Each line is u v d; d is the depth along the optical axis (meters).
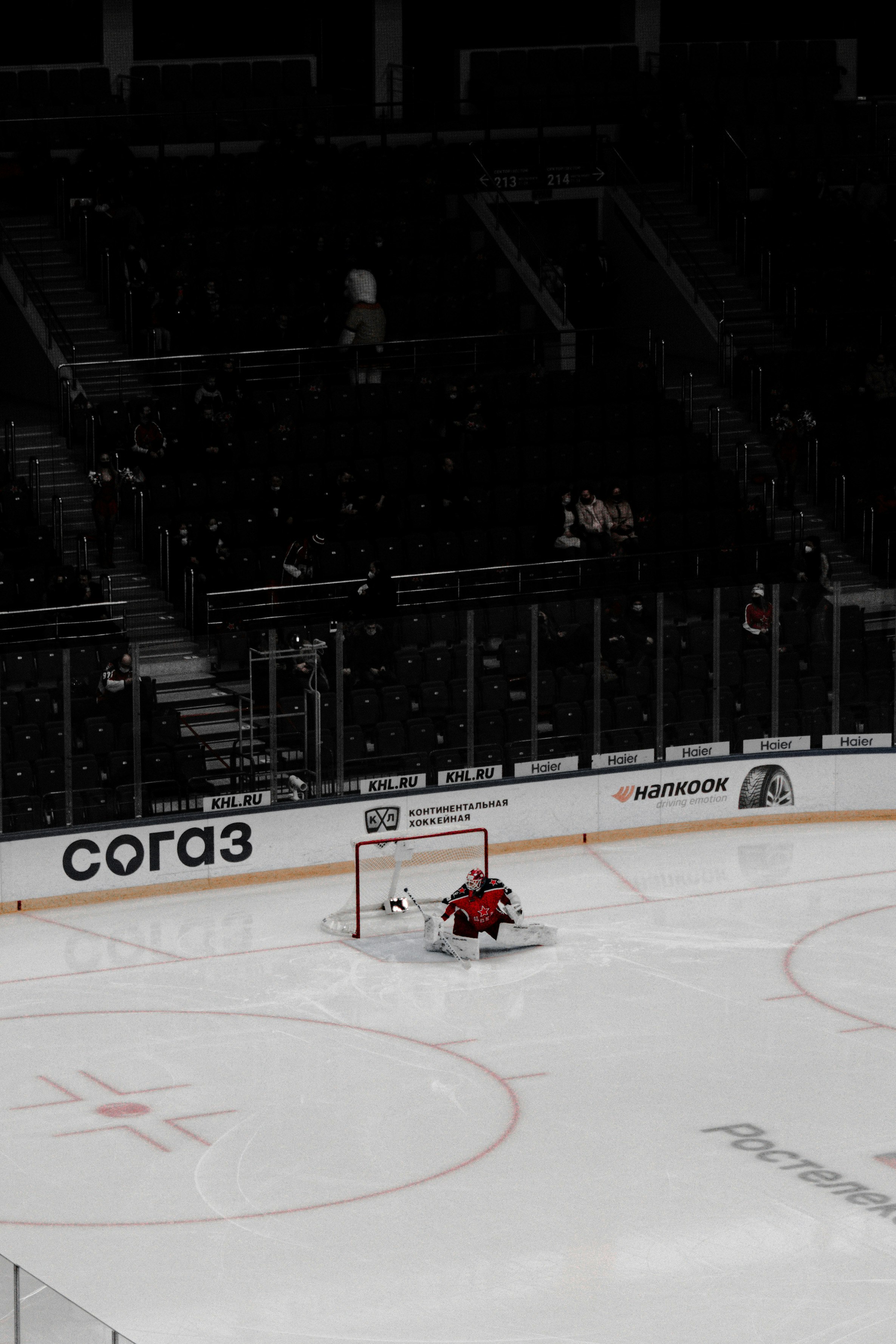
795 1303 30.75
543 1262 32.31
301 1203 34.94
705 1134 38.25
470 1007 46.56
